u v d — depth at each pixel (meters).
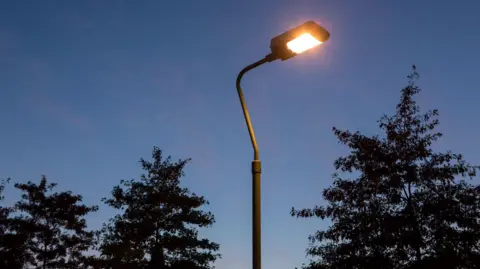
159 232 28.95
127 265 28.06
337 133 19.92
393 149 18.88
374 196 18.70
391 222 17.17
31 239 32.91
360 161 19.14
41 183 34.03
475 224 16.75
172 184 30.69
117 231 29.06
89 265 32.25
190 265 27.83
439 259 16.22
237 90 8.03
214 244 29.16
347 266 17.77
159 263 27.84
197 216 28.86
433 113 19.61
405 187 18.47
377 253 17.53
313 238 19.05
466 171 17.77
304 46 7.21
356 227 18.09
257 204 7.38
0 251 31.30
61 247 32.25
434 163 18.38
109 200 30.05
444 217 16.78
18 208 32.97
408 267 16.62
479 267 16.33
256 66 7.80
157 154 31.41
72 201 33.88
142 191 29.81
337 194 19.03
